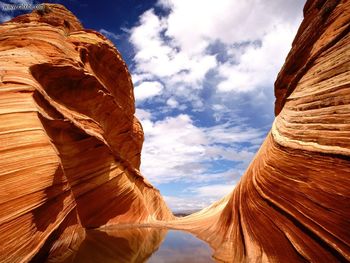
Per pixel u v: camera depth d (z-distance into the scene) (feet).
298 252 17.44
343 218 15.15
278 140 26.63
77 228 32.37
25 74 33.45
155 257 27.12
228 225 33.37
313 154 19.33
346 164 16.10
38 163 25.95
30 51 39.45
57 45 44.55
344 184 15.79
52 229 25.46
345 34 21.45
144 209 62.03
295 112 26.32
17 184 22.71
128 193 55.83
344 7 22.80
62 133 38.63
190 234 45.03
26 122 27.71
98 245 31.19
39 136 28.04
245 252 23.41
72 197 32.42
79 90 49.16
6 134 24.64
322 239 16.06
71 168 40.34
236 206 33.14
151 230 48.32
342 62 20.40
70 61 45.03
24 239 21.31
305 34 30.66
